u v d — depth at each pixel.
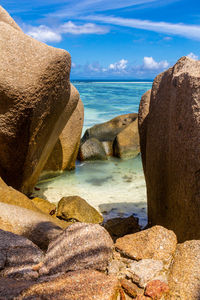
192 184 2.27
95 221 3.80
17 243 1.73
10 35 3.03
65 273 1.51
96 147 7.39
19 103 2.98
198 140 2.19
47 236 2.16
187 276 1.47
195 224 2.24
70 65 3.41
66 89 3.54
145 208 4.36
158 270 1.54
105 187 5.26
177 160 2.50
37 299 1.25
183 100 2.43
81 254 1.61
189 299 1.34
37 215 2.56
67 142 5.97
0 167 3.54
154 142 3.05
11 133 3.16
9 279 1.45
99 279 1.42
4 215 2.24
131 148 7.86
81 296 1.29
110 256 1.67
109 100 20.02
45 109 3.28
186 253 1.65
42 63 3.01
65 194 4.84
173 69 2.83
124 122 9.24
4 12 3.96
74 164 6.46
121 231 3.49
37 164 3.98
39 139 3.53
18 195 3.01
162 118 2.91
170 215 2.71
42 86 3.04
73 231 1.74
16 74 2.94
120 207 4.37
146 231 1.88
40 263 1.63
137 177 5.90
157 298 1.37
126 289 1.44
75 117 6.02
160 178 2.95
